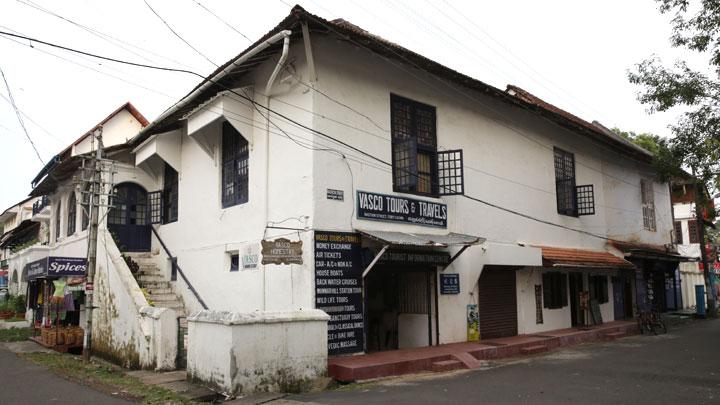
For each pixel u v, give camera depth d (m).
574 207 18.52
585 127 17.64
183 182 15.25
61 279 17.08
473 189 14.31
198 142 13.57
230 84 12.43
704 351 13.18
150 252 16.55
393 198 11.94
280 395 8.21
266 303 11.33
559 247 17.36
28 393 8.95
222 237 13.13
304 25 9.96
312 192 10.49
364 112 11.78
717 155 14.01
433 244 10.88
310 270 10.29
